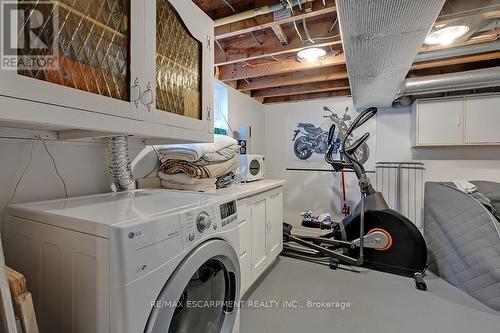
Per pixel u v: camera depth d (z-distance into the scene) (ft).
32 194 4.00
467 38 6.70
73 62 2.91
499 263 6.34
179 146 5.83
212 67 5.47
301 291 7.15
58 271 2.74
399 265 8.22
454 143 10.08
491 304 6.37
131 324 2.36
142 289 2.48
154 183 6.07
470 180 10.32
